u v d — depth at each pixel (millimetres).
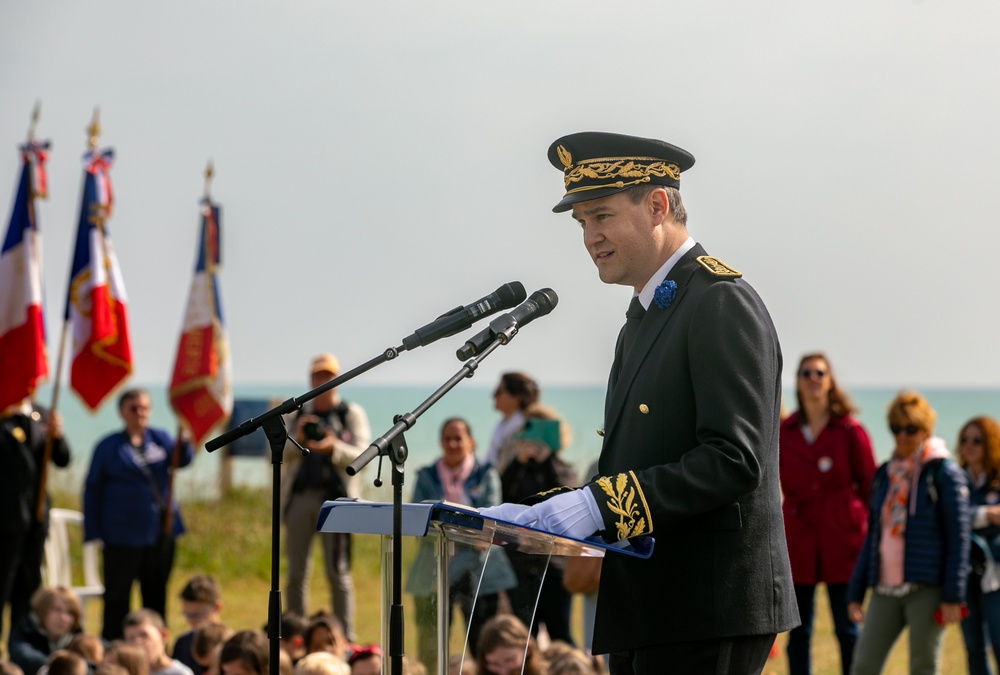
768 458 5281
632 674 5691
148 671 11289
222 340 17922
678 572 5352
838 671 14406
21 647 12906
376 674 10414
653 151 5652
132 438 15664
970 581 12242
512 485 13984
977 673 12219
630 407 5555
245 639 9836
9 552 15266
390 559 5707
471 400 102188
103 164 17344
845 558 12750
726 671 5297
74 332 16922
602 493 5129
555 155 5840
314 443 15102
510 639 7328
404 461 5258
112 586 15328
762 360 5301
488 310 5906
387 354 5812
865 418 75938
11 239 16547
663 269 5656
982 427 12852
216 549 23766
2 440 15430
